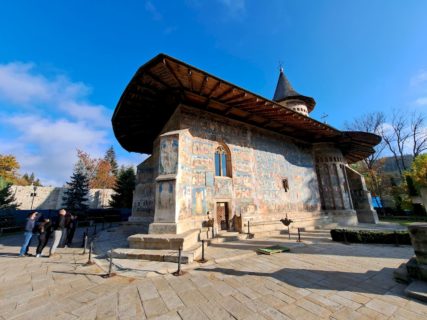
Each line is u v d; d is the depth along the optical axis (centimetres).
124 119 1127
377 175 2836
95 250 796
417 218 2025
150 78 791
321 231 1230
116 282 468
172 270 534
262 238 1000
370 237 862
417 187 1986
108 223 2044
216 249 756
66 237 918
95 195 2956
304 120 1242
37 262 639
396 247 785
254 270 539
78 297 396
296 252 730
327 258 647
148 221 1124
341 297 382
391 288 416
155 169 1217
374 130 2970
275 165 1362
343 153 1967
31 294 411
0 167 2803
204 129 1060
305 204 1470
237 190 1107
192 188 922
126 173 2756
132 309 350
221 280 473
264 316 323
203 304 364
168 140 902
